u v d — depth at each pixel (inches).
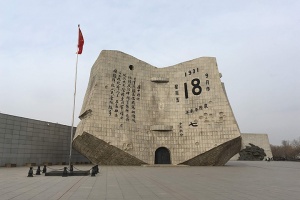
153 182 605.0
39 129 1413.6
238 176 770.8
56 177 714.8
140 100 1384.1
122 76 1378.0
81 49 1003.9
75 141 1296.8
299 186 551.5
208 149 1290.6
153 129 1347.2
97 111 1256.8
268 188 517.7
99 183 580.7
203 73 1433.3
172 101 1419.8
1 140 1197.1
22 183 577.9
